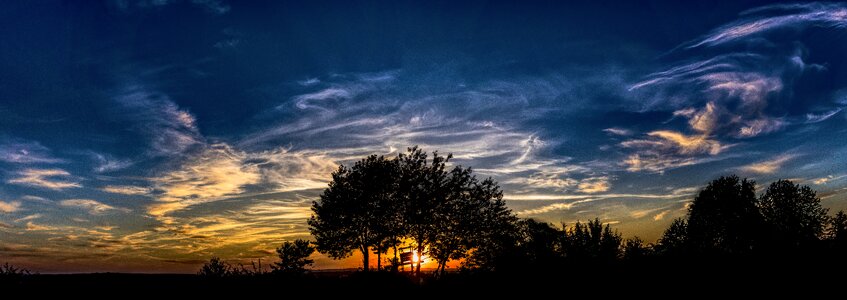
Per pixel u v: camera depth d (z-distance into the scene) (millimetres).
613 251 16406
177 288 19578
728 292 13117
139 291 18844
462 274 18750
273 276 21109
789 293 12578
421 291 18438
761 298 12477
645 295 13695
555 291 15117
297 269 23969
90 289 18781
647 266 15586
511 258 17172
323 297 18672
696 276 14484
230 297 18656
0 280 18125
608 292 14273
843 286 12469
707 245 16516
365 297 18500
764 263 14711
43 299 17234
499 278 16938
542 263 16547
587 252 16484
